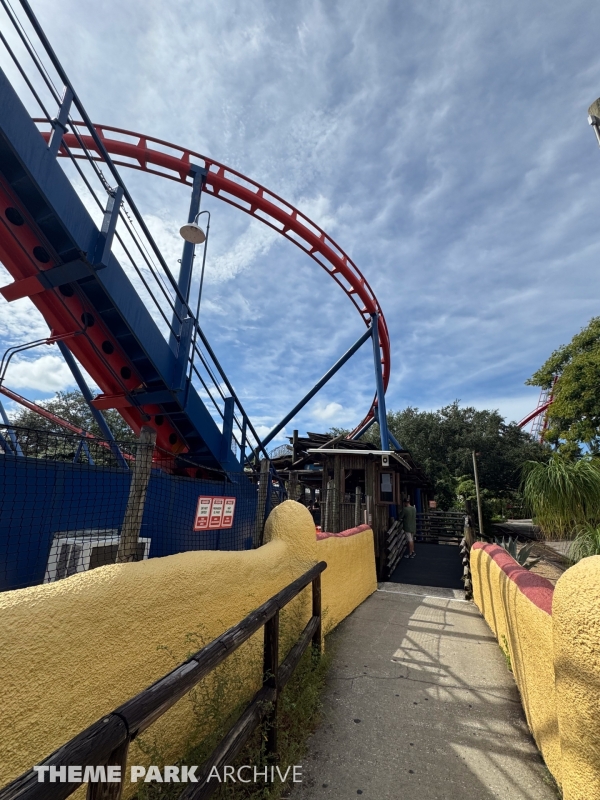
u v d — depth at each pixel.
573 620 1.76
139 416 7.19
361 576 6.19
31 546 2.97
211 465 7.59
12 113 4.21
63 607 1.66
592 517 7.14
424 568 9.34
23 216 4.88
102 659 1.80
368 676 3.57
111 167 5.34
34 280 5.36
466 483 24.22
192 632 2.40
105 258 5.13
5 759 1.37
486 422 29.62
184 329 6.59
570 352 18.12
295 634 3.63
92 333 6.09
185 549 4.57
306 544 3.96
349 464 9.61
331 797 2.16
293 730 2.62
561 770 2.00
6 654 1.42
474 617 5.39
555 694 2.10
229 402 7.61
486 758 2.48
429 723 2.85
